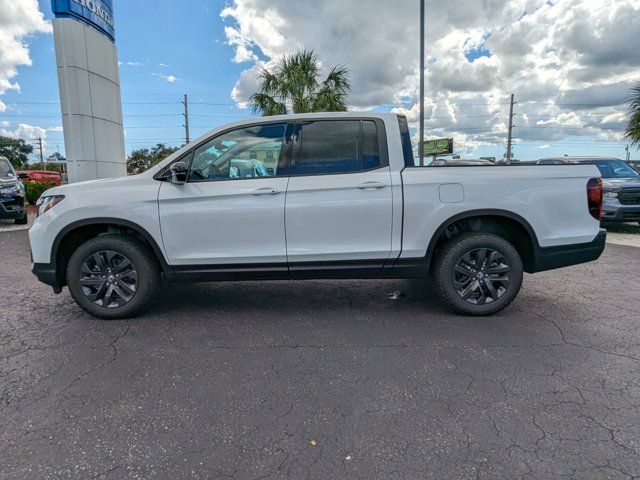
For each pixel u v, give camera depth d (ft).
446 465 7.06
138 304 13.64
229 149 13.58
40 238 13.35
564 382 9.68
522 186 13.17
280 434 7.91
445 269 13.56
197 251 13.37
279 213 13.14
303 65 49.67
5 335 12.56
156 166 13.65
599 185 13.55
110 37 34.24
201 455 7.34
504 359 10.85
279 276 13.61
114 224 13.50
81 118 30.68
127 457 7.29
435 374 10.11
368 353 11.27
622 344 11.72
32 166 236.02
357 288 17.35
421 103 45.70
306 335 12.53
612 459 7.14
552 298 15.97
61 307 15.17
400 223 13.23
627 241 29.71
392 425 8.16
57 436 7.85
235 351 11.45
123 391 9.41
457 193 13.12
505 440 7.68
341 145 13.50
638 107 52.37
